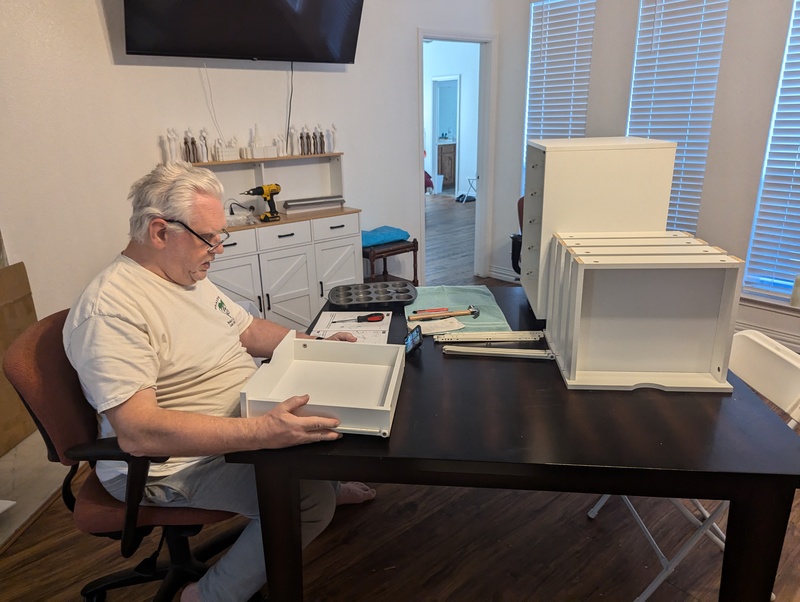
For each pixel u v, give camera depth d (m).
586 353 1.31
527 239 1.80
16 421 2.35
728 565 1.10
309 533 1.36
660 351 1.29
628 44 3.52
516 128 4.33
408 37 3.90
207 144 3.12
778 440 1.07
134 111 2.82
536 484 1.05
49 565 1.72
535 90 4.15
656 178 1.48
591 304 1.26
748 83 3.06
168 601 1.47
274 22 3.04
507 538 1.80
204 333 1.31
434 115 9.12
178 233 1.20
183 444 1.06
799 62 2.88
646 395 1.25
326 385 1.23
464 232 6.56
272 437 1.04
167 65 2.90
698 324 1.26
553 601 1.55
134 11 2.59
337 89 3.64
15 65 2.34
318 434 1.06
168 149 2.95
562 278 1.38
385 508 1.95
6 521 1.90
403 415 1.17
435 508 1.95
